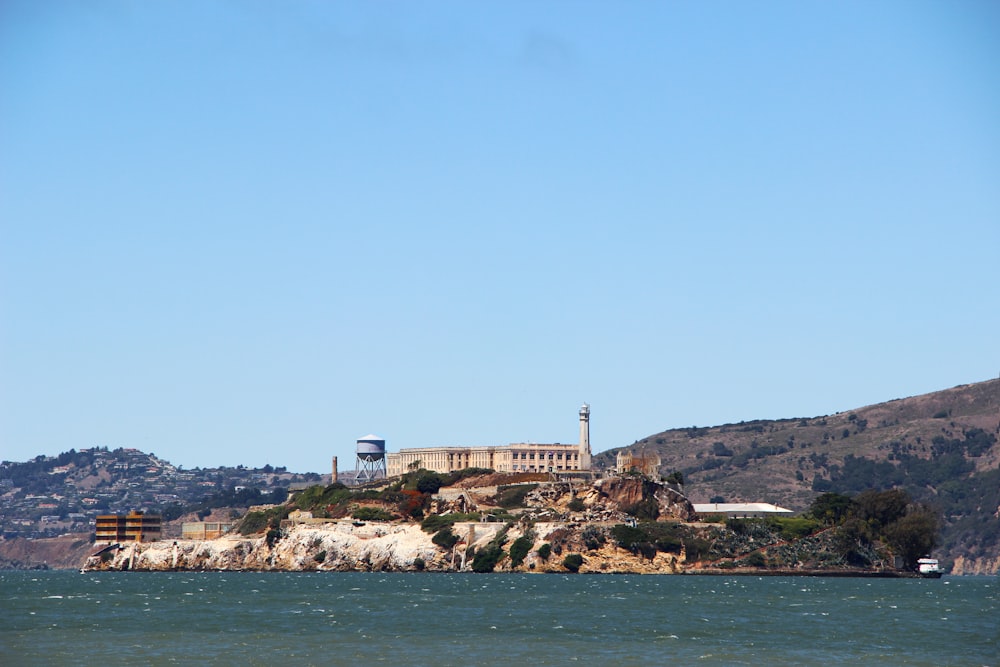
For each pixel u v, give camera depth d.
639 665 159.50
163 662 161.00
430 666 158.12
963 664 161.75
